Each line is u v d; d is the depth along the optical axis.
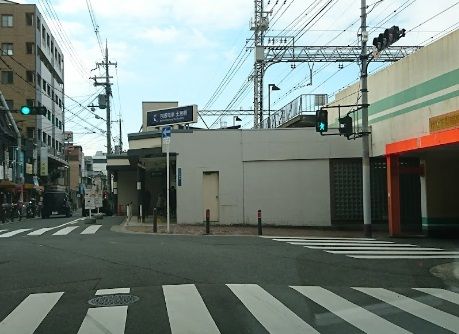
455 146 16.78
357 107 21.84
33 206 40.97
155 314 7.00
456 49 15.97
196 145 23.73
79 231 20.91
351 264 11.80
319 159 23.48
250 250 13.84
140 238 17.28
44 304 7.67
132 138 25.73
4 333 6.27
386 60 35.94
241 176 23.61
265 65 35.88
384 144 21.09
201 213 23.56
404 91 19.33
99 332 6.21
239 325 6.50
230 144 23.72
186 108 26.62
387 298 8.23
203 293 8.34
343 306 7.61
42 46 62.44
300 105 29.11
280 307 7.47
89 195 28.19
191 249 13.84
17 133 46.94
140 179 32.53
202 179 23.66
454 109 16.05
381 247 15.49
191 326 6.43
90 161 110.94
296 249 14.34
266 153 23.62
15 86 58.69
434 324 6.69
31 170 53.66
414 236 19.81
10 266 11.05
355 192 23.38
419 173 20.67
